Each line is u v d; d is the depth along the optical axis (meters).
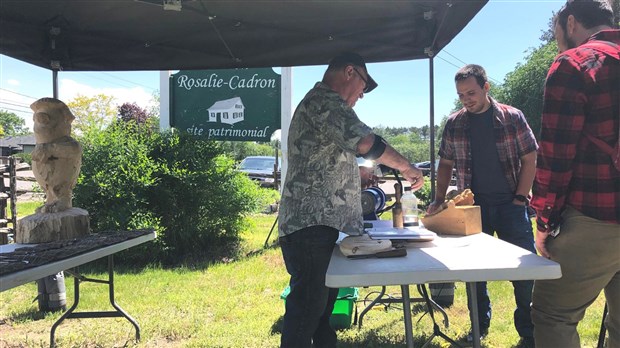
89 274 5.23
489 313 3.15
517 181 2.88
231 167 6.59
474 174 2.97
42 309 3.99
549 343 1.83
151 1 2.83
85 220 2.79
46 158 2.68
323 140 1.98
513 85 20.86
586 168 1.69
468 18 2.89
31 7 2.96
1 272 1.75
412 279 1.37
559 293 1.79
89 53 3.62
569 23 1.84
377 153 1.90
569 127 1.65
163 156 6.14
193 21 3.18
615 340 1.87
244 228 6.76
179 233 6.03
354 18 3.13
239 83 6.67
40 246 2.38
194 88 6.75
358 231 1.98
